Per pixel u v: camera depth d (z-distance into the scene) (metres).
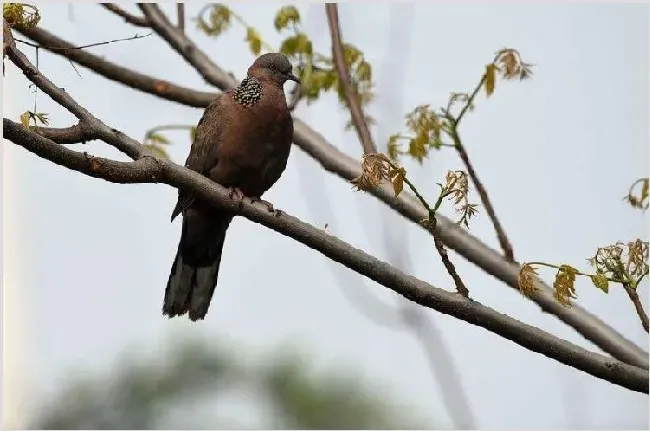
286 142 10.62
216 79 11.07
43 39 10.07
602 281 7.05
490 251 9.66
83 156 7.41
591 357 7.70
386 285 7.88
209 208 9.95
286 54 10.45
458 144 8.70
